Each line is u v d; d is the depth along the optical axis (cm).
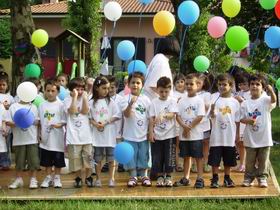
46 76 1270
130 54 707
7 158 776
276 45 680
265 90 696
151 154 694
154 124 682
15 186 676
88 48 1638
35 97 675
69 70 1091
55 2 2703
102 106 682
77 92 670
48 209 582
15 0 972
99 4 1733
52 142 677
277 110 1823
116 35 2252
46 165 679
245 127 692
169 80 678
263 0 706
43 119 681
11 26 986
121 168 799
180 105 688
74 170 665
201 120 677
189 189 662
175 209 573
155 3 2406
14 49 980
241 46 676
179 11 695
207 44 1330
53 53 2273
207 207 582
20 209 585
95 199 618
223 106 677
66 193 643
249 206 586
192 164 788
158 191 652
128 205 590
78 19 1720
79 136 669
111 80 754
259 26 1142
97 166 685
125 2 2447
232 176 753
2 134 679
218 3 1177
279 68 1135
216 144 673
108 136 682
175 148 690
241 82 801
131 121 684
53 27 2316
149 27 2253
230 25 1148
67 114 675
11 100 746
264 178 675
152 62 732
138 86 684
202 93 764
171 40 749
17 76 977
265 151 670
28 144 675
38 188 675
